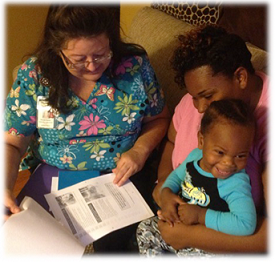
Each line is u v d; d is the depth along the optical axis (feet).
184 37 3.44
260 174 3.36
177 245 3.55
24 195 3.93
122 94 4.09
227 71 3.15
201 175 3.44
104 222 3.64
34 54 3.92
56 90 3.83
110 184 4.09
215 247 3.34
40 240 3.22
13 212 3.45
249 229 3.10
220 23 5.02
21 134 4.14
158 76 5.16
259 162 3.35
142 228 3.78
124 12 6.98
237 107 3.06
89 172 4.26
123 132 4.27
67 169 4.30
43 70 3.76
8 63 7.13
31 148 4.50
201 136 3.38
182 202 3.54
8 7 6.61
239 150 3.02
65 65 3.69
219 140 3.05
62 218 3.65
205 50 3.18
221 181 3.29
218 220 3.22
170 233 3.55
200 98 3.36
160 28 5.29
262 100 3.26
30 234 3.23
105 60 3.62
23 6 6.81
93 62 3.52
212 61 3.13
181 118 4.17
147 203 4.18
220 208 3.32
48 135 4.12
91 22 3.24
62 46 3.41
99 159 4.28
